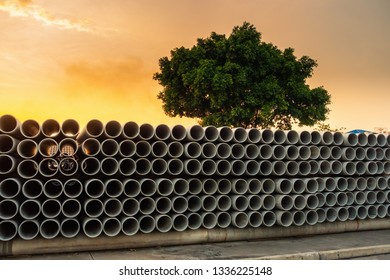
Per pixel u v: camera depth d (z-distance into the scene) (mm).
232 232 7363
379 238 7766
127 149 7137
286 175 7938
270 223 7527
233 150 7812
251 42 18078
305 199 7707
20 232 6125
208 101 18438
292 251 6637
